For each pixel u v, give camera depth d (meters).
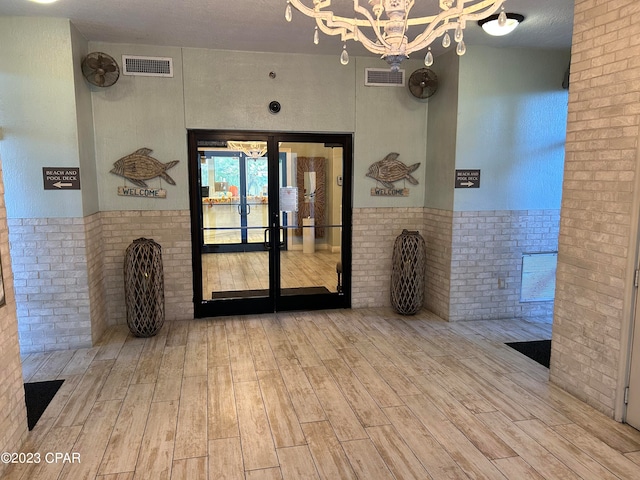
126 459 2.51
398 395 3.25
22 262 3.99
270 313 5.23
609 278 2.90
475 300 4.95
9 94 3.84
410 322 4.91
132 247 4.30
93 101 4.48
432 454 2.56
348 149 5.20
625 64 2.74
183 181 4.80
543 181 4.95
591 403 3.09
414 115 5.26
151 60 4.58
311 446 2.63
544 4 3.46
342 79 5.04
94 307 4.29
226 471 2.41
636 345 2.77
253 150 5.00
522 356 3.97
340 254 5.37
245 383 3.44
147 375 3.58
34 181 3.94
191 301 4.97
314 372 3.64
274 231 5.16
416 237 5.02
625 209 2.77
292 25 3.96
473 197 4.78
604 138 2.91
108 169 4.60
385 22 2.09
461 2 2.01
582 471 2.41
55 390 3.32
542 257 5.07
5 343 2.49
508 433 2.77
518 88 4.74
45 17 3.79
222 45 4.59
